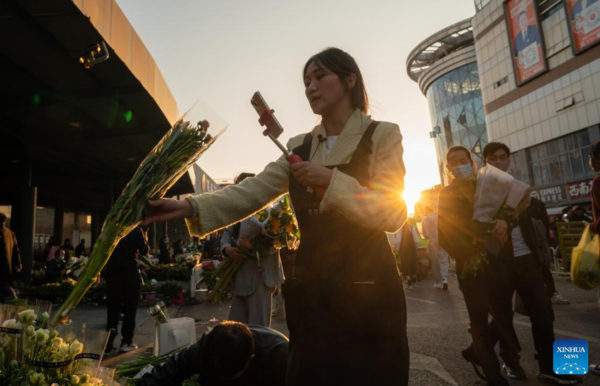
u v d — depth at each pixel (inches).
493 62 1432.1
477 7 1542.8
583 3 1086.4
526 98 1299.2
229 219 53.1
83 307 352.5
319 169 45.3
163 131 572.1
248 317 150.3
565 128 1165.1
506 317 131.3
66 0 276.4
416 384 133.0
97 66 376.5
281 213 146.9
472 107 2144.4
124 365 130.4
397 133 50.3
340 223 47.6
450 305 286.0
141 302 367.6
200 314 303.7
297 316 47.3
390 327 45.6
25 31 312.5
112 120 524.1
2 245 306.3
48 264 493.4
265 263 149.7
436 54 2444.6
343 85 53.8
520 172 1330.0
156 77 470.9
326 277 46.4
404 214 47.6
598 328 196.1
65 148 672.4
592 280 134.5
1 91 428.8
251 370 91.0
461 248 125.4
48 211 1084.5
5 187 897.5
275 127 49.9
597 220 135.8
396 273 48.7
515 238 135.1
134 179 51.3
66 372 75.0
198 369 90.2
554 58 1194.0
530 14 1258.0
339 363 44.1
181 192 1053.8
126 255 206.8
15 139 579.8
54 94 426.9
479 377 138.1
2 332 76.9
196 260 625.0
